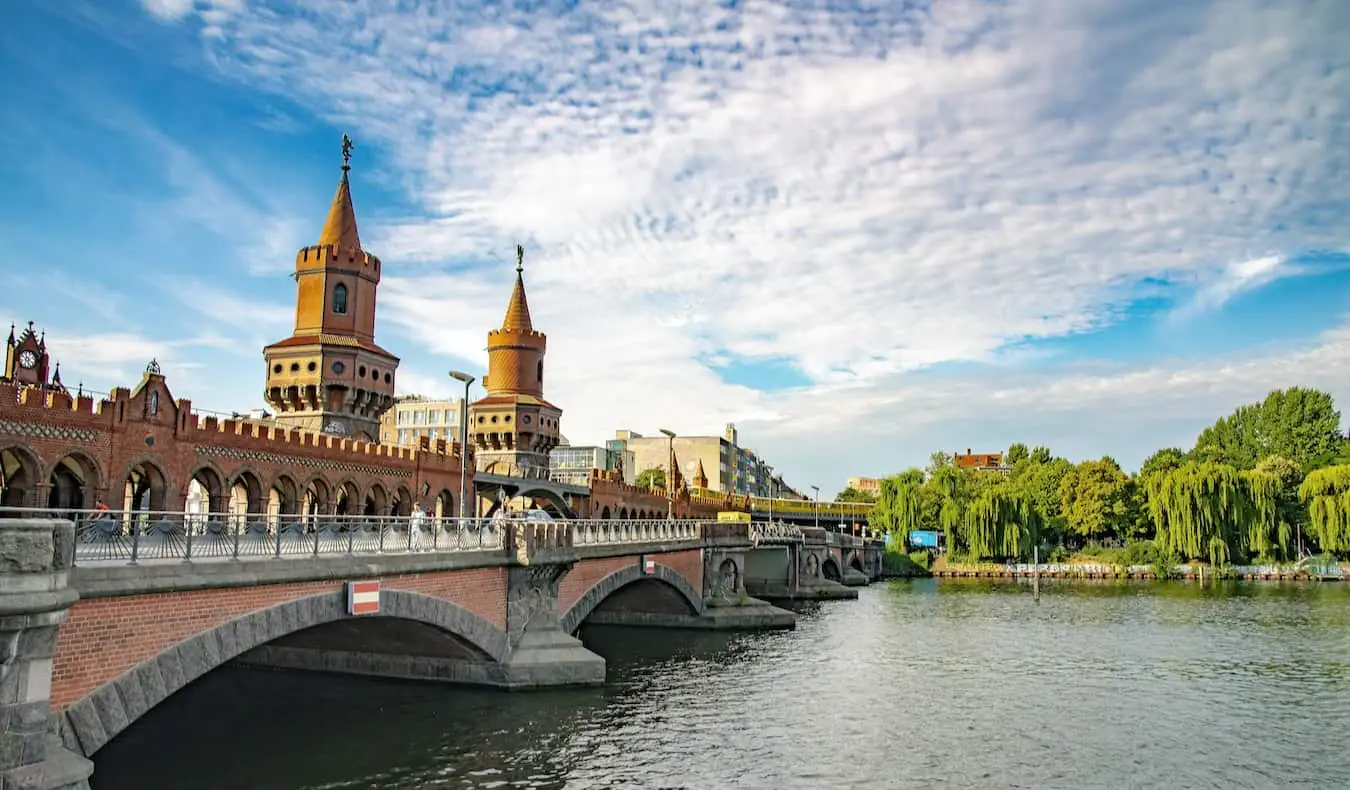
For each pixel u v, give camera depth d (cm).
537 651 4309
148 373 4581
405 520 3675
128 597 2280
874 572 13925
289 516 2906
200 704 3975
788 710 4391
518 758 3391
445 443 7169
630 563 5847
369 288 7144
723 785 3250
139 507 5394
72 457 4162
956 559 14562
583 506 9375
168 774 3069
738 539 8250
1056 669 5634
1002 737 4003
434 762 3288
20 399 3912
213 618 2547
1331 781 3472
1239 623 7831
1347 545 11981
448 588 3762
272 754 3316
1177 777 3497
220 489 4931
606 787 3155
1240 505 12375
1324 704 4697
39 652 1891
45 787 1878
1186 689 5047
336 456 5834
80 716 2125
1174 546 12538
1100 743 3934
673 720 4088
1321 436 15612
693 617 7388
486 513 9056
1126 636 7075
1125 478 14562
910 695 4822
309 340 6731
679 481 13125
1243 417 16762
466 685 4278
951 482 15225
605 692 4409
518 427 9688
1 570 1823
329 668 4512
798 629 7419
